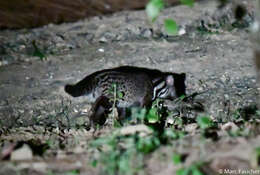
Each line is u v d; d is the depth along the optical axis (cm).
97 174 620
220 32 1434
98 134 874
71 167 646
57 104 1145
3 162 682
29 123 1086
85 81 1219
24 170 643
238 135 737
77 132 973
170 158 638
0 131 1019
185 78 1213
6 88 1223
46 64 1346
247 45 1346
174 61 1293
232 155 618
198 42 1388
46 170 641
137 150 665
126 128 807
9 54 1416
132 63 1294
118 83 1087
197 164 596
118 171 627
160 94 1132
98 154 682
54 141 865
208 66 1259
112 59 1326
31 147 804
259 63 676
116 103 1097
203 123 777
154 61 1297
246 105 1085
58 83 1232
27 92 1202
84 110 1122
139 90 1095
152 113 936
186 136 755
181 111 1098
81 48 1438
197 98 1135
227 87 1166
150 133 758
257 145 635
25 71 1312
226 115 1060
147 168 620
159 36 1456
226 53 1315
